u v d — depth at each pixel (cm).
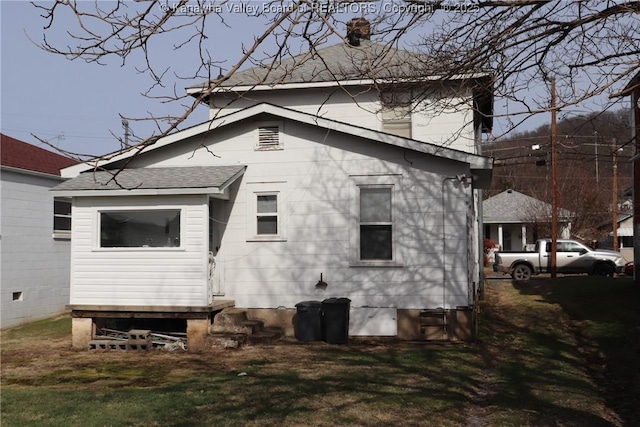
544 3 601
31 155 1983
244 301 1491
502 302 2038
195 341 1365
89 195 1393
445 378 1034
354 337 1452
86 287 1412
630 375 1053
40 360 1273
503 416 812
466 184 1425
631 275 2880
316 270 1474
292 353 1282
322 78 1762
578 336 1441
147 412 824
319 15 481
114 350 1380
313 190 1484
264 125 1508
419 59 939
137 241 1416
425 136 1791
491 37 662
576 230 4541
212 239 1507
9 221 1805
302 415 805
